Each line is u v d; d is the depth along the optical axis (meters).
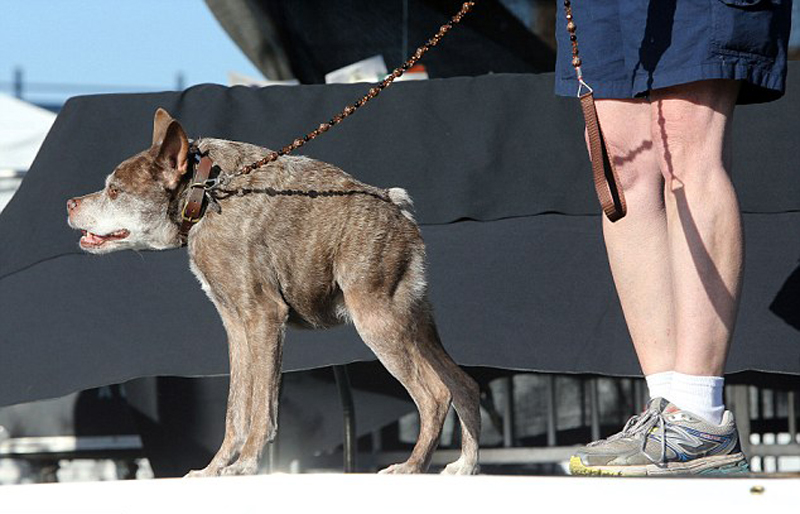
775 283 5.75
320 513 3.06
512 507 2.91
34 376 6.13
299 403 7.06
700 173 4.42
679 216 4.45
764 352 5.64
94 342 6.15
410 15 11.69
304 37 11.82
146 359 6.09
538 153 6.25
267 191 5.22
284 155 5.36
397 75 5.07
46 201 6.43
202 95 6.57
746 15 4.26
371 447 7.74
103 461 8.93
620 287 4.77
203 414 6.98
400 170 6.33
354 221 5.27
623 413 7.49
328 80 8.77
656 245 4.72
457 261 6.09
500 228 6.16
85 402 7.87
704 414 4.40
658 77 4.36
